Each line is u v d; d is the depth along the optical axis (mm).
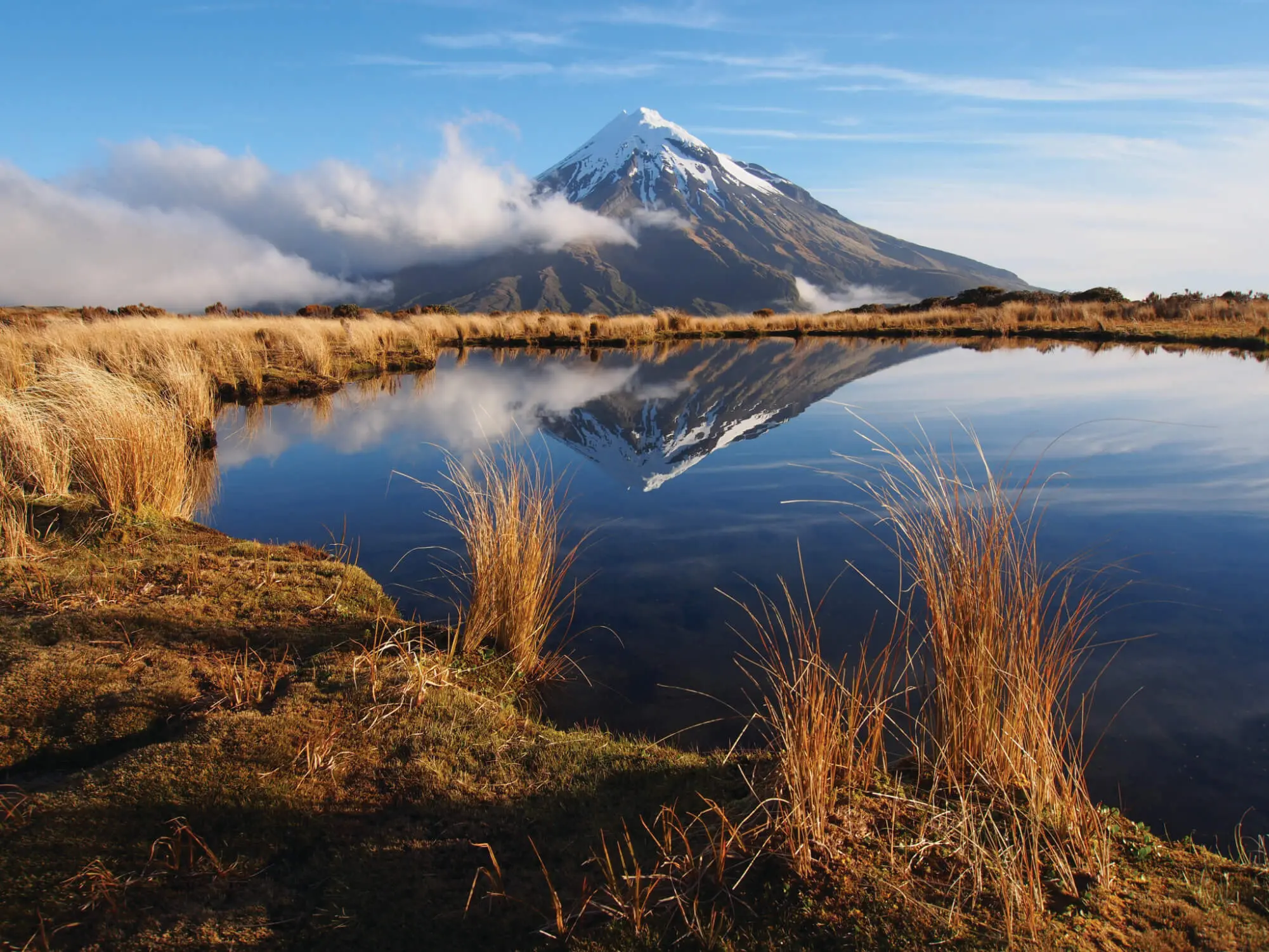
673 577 5055
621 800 2658
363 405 12078
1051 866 2234
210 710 3070
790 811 2318
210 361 12750
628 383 14781
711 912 2088
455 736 2969
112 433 5582
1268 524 5789
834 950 1941
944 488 2936
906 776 2756
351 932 2094
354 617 4078
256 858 2340
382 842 2414
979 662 2637
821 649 3986
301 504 6863
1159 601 4469
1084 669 3732
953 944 1928
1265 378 13344
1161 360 16531
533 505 4309
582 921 2104
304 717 3016
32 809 2447
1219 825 2643
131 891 2184
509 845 2426
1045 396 11836
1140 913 2053
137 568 4586
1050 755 2479
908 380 14336
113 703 3080
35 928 2053
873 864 2211
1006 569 2701
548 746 2971
